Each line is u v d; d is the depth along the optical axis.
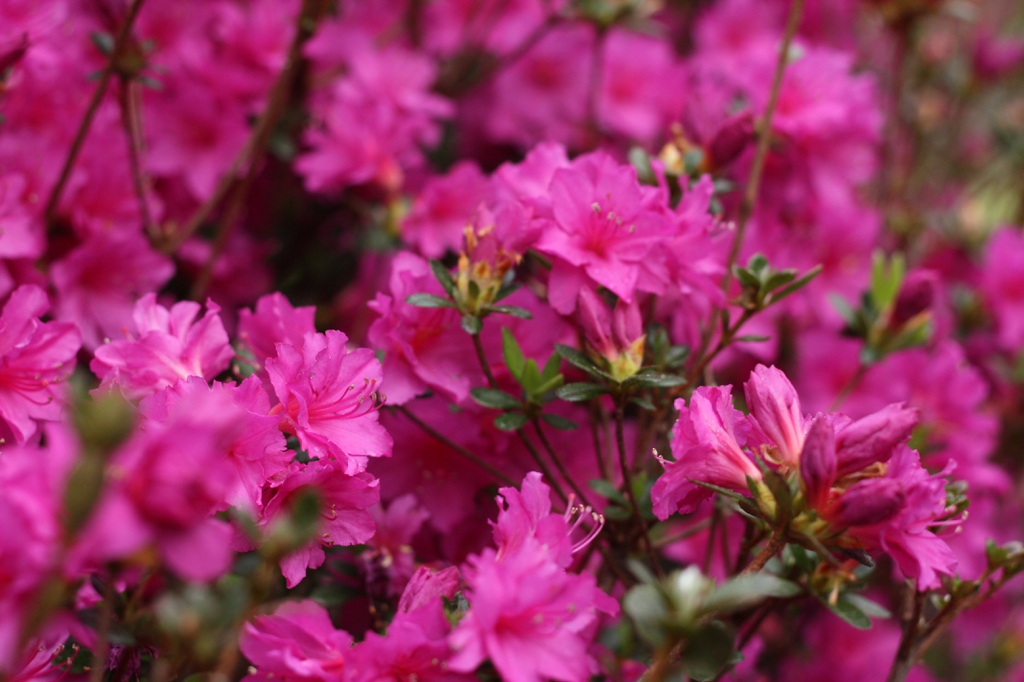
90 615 0.78
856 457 0.77
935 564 0.77
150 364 0.81
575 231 0.84
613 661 0.82
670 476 0.79
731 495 0.78
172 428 0.70
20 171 0.92
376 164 1.01
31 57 0.93
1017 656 1.18
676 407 0.80
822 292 1.05
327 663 0.77
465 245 0.86
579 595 0.76
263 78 1.03
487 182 0.99
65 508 0.69
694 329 0.91
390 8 1.23
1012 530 1.18
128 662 0.78
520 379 0.84
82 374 0.92
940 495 0.77
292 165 1.05
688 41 1.42
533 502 0.79
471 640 0.75
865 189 1.39
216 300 1.03
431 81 1.13
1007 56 1.37
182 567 0.70
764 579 0.76
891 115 1.31
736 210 1.01
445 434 0.87
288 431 0.80
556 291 0.84
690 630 0.73
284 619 0.77
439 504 0.88
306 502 0.72
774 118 0.99
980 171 1.48
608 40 1.22
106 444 0.68
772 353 0.99
